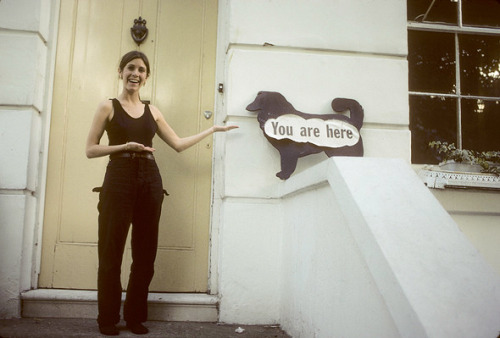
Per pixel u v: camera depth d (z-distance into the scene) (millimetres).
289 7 3088
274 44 3033
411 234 1433
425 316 1154
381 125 3080
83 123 3031
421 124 3344
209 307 2834
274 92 2896
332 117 2938
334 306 1816
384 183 1681
